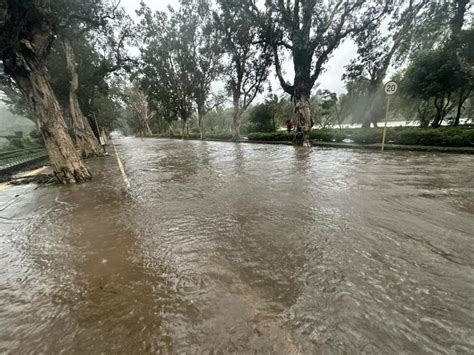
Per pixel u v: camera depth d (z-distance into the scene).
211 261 2.73
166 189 6.43
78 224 4.34
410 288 2.10
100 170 10.98
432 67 14.23
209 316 1.92
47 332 1.90
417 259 2.54
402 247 2.79
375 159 8.72
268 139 20.77
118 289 2.37
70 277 2.66
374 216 3.72
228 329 1.78
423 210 3.84
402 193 4.72
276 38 15.55
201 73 28.89
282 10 13.99
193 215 4.29
